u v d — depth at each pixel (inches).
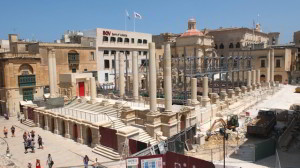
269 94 2400.3
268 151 973.2
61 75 2010.3
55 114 1427.2
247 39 3646.7
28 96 1999.3
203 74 1811.0
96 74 2544.3
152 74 1144.2
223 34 3710.6
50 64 1718.8
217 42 3779.5
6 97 1905.8
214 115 1544.0
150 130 1135.6
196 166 751.1
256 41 3951.8
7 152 1107.3
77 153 1103.0
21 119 1705.2
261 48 3174.2
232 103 1830.7
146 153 858.1
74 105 1665.8
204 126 1352.1
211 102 1672.0
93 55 2506.2
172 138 984.9
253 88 2432.3
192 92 1483.8
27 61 1973.4
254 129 1187.9
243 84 2482.8
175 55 3304.6
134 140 974.4
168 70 1144.8
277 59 3149.6
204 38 3196.4
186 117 1266.0
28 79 1982.0
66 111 1504.7
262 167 859.4
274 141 1000.9
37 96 2049.7
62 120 1378.0
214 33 3794.3
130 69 2950.3
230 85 2682.1
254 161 917.8
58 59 2196.1
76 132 1293.1
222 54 3740.2
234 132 1251.2
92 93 1625.2
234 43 3614.7
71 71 2301.9
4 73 1895.9
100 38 2581.2
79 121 1242.6
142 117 1250.0
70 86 1935.3
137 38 3053.6
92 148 1157.1
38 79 2052.2
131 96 1863.9
